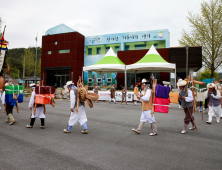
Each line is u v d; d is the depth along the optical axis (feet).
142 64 55.16
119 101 58.34
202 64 83.46
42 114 20.51
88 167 10.55
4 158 11.69
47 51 106.32
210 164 11.19
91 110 36.19
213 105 24.49
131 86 84.89
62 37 102.83
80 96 18.20
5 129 19.70
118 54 89.86
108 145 14.67
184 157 12.27
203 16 79.71
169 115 30.83
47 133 18.24
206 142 15.76
